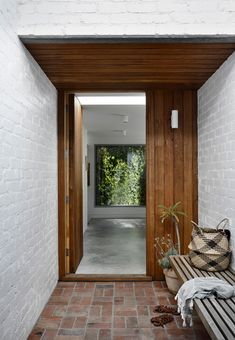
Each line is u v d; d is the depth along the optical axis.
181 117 3.61
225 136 2.70
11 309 2.01
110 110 5.10
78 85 3.46
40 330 2.47
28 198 2.40
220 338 1.52
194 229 2.93
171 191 3.60
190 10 2.26
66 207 3.76
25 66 2.36
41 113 2.85
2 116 1.87
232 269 2.58
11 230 2.01
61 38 2.25
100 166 9.55
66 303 2.97
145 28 2.25
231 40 2.32
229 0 2.26
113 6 2.26
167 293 3.21
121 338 2.35
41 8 2.24
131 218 9.32
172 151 3.61
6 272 1.92
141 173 9.57
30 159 2.47
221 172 2.80
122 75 3.11
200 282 2.15
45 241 2.96
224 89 2.72
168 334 2.41
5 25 1.93
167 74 3.08
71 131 3.84
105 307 2.88
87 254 4.87
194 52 2.52
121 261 4.43
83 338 2.35
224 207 2.74
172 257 3.02
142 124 6.66
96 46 2.39
